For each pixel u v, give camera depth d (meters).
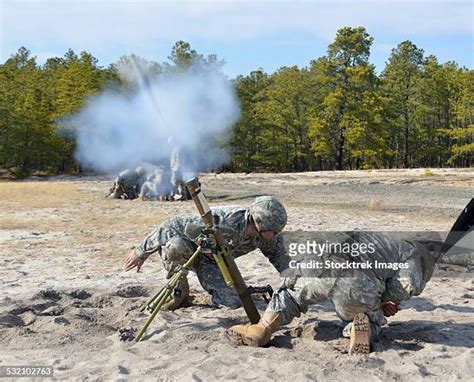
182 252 6.91
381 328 6.48
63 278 9.48
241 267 10.23
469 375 5.42
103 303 7.91
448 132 67.69
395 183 31.95
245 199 24.62
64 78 60.44
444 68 77.81
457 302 8.00
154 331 6.56
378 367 5.56
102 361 5.75
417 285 5.96
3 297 8.13
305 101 70.75
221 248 6.41
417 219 16.95
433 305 7.82
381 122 65.81
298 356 5.81
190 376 5.31
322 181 34.28
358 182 33.03
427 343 6.24
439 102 73.75
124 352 5.89
